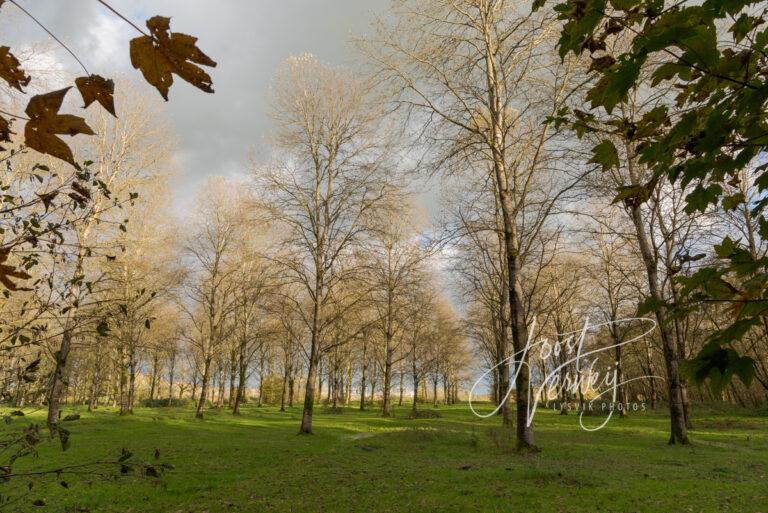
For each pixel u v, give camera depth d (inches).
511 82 460.1
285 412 1401.3
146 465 97.8
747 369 51.0
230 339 1304.1
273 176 715.4
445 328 1449.3
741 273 51.4
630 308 932.6
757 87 48.5
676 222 512.7
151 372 1916.8
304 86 748.6
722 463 417.7
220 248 1051.9
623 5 54.1
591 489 294.0
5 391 113.7
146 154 737.6
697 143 58.2
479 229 470.9
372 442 582.6
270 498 293.9
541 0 57.7
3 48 38.5
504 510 252.5
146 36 36.9
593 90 66.2
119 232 653.3
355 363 1817.2
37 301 123.3
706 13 49.2
